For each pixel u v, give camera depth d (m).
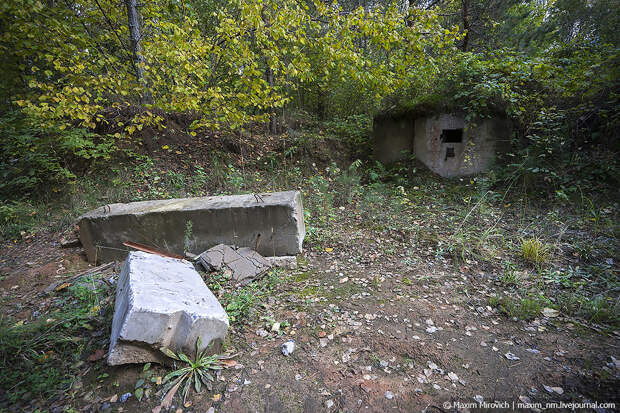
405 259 3.70
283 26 5.02
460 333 2.46
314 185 5.84
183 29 4.70
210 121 5.86
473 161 6.05
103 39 5.48
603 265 3.24
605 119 5.36
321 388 1.97
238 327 2.57
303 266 3.62
